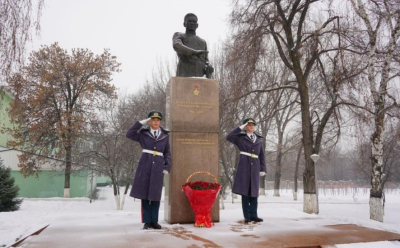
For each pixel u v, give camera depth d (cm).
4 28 673
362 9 1107
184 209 626
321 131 1348
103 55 2438
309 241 470
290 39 1348
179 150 639
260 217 702
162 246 432
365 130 1134
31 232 607
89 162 1888
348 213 1485
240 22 1345
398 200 2522
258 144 654
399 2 1066
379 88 1106
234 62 1364
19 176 2484
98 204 2005
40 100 2217
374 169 1141
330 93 1319
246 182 632
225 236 496
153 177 567
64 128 2125
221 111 1606
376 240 485
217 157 655
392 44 1093
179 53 709
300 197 2798
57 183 2584
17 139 2342
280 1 1326
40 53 2333
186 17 731
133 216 702
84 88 2305
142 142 585
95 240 466
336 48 1217
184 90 657
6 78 721
